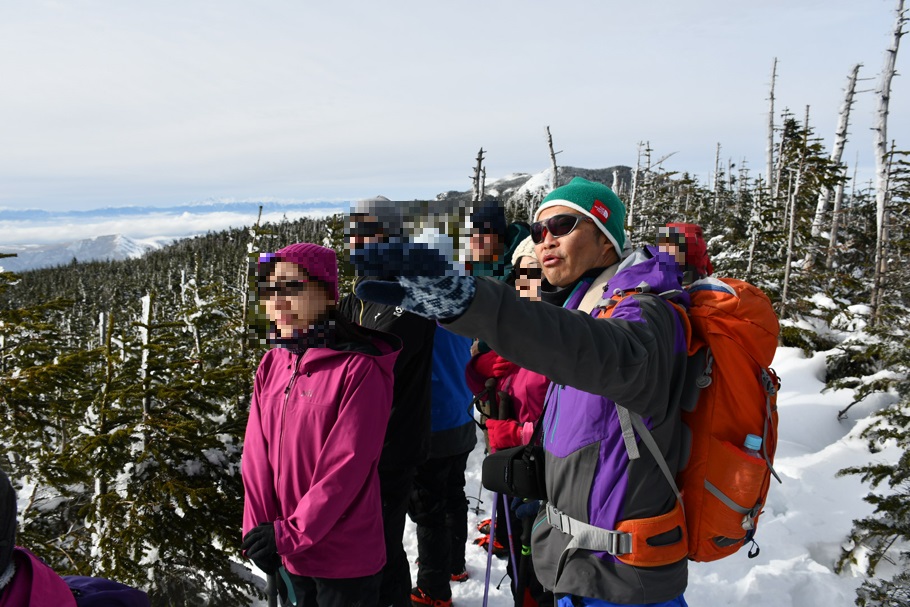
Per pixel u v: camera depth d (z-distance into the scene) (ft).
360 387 7.41
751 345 5.74
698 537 5.96
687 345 5.64
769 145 89.97
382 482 9.27
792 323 36.37
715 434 5.84
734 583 12.27
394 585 9.34
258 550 7.12
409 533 14.79
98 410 12.45
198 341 21.80
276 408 7.77
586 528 5.99
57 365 12.91
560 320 3.83
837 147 71.97
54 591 3.88
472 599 11.72
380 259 3.14
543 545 6.72
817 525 14.90
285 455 7.61
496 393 9.43
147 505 11.33
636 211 64.64
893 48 56.70
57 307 15.06
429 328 9.33
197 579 11.82
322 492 7.13
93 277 361.92
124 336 13.32
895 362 18.99
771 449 6.04
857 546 13.01
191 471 12.12
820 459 19.33
